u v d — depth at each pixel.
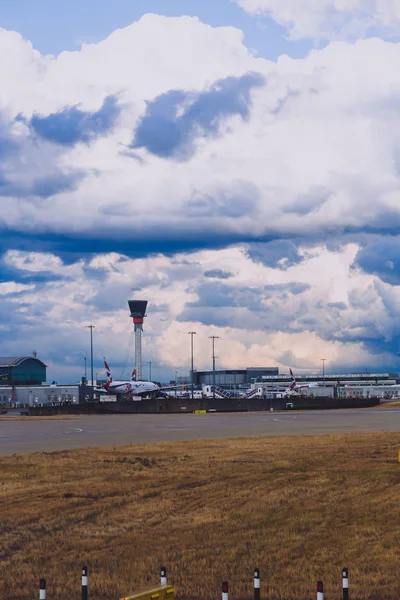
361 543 26.53
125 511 32.88
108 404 170.50
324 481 40.47
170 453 57.69
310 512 31.89
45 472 46.28
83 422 119.50
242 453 56.31
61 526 29.92
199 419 124.69
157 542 27.19
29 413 167.50
